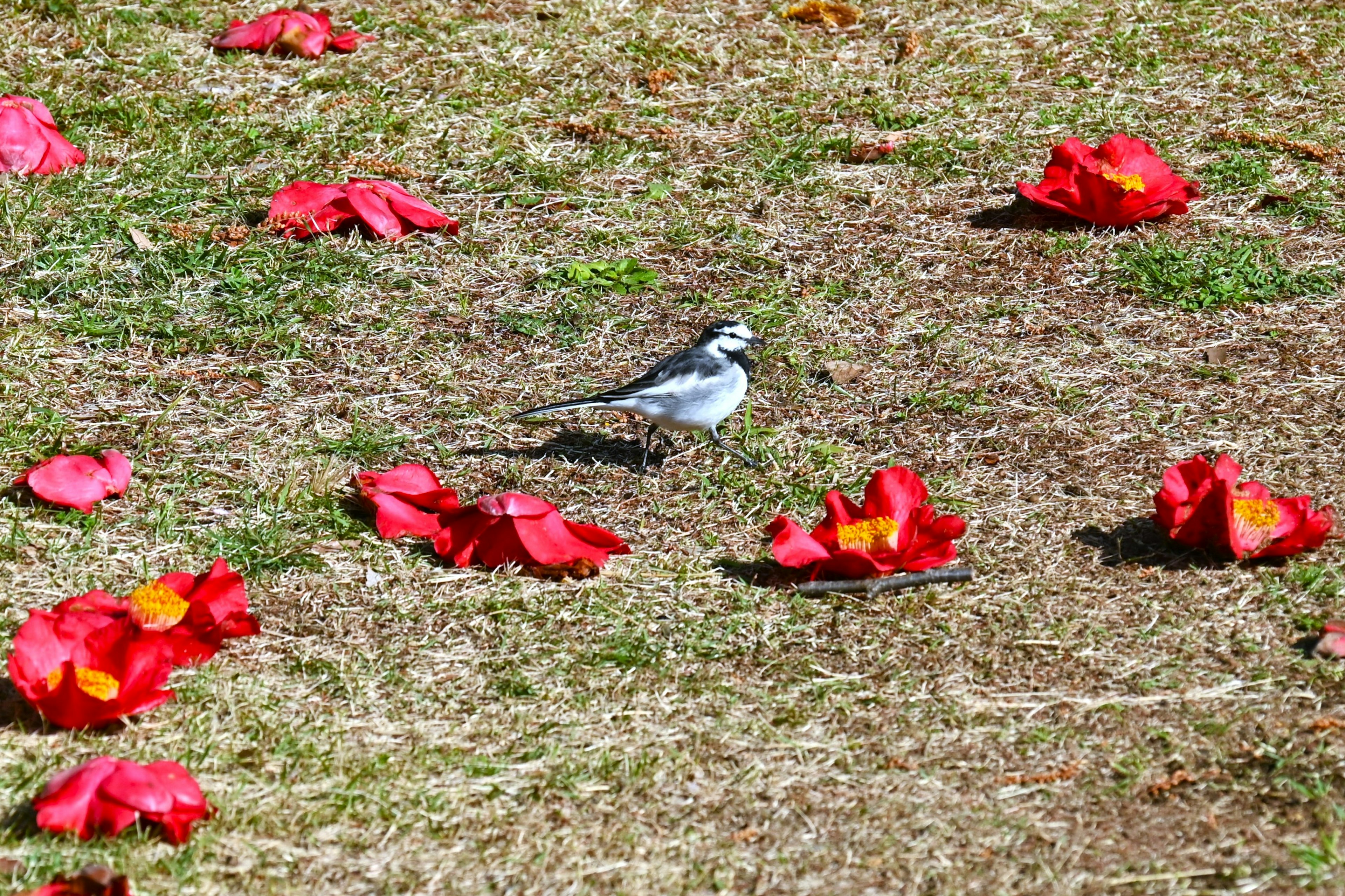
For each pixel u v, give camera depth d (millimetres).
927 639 8820
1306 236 13781
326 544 9875
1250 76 16781
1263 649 8555
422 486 9977
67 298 12648
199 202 14148
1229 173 14852
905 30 17797
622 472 10953
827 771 7668
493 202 14469
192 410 11367
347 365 12047
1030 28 17891
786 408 11648
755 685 8438
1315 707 7992
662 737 7965
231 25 17469
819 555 9039
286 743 7855
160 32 17203
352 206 13672
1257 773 7469
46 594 9164
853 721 8094
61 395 11430
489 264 13508
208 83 16203
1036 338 12383
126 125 15211
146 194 14180
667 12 18078
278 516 10125
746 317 12734
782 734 7977
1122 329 12469
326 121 15539
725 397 10672
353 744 7914
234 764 7699
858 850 7047
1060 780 7504
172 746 7820
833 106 16203
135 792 6695
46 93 15625
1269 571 9320
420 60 16844
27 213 13602
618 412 11742
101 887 6285
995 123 15867
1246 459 10609
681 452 11219
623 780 7613
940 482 10578
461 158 15094
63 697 7570
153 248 13367
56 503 10086
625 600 9297
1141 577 9352
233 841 7090
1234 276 13070
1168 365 11945
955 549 9773
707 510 10422
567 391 11852
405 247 13711
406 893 6793
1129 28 17891
